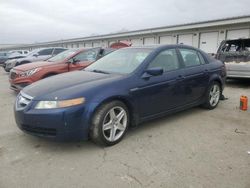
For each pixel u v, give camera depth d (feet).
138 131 14.38
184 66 16.26
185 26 75.46
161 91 14.38
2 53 79.30
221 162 10.75
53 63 25.31
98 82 12.49
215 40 69.92
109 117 12.35
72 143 12.76
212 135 13.79
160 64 14.84
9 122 16.25
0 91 28.32
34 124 11.40
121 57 15.74
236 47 30.86
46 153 11.73
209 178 9.54
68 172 10.07
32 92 12.25
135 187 9.04
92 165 10.61
